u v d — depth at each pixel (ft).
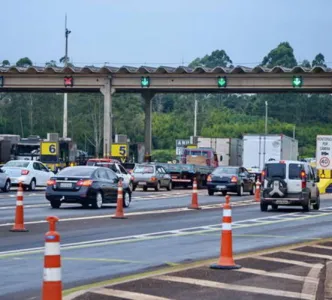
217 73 380.37
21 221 156.76
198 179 417.49
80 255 122.83
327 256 127.03
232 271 104.73
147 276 98.99
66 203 233.55
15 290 91.04
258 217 215.51
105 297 83.30
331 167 373.81
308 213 236.43
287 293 90.53
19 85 398.42
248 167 434.71
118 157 429.79
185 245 139.44
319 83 369.30
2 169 321.73
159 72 386.73
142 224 182.39
